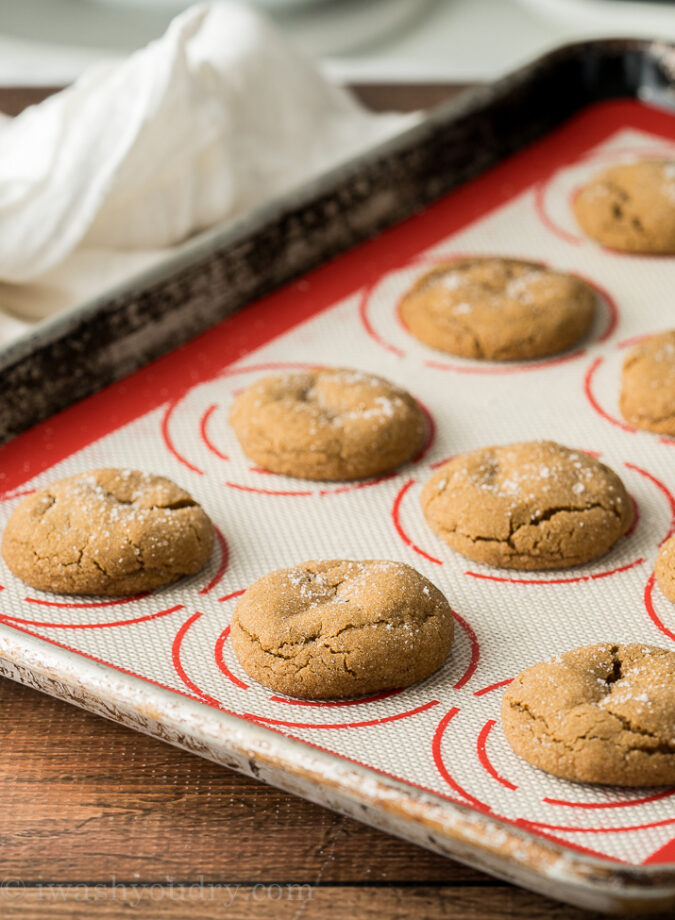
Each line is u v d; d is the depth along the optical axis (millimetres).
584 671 708
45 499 773
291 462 803
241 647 724
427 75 1147
